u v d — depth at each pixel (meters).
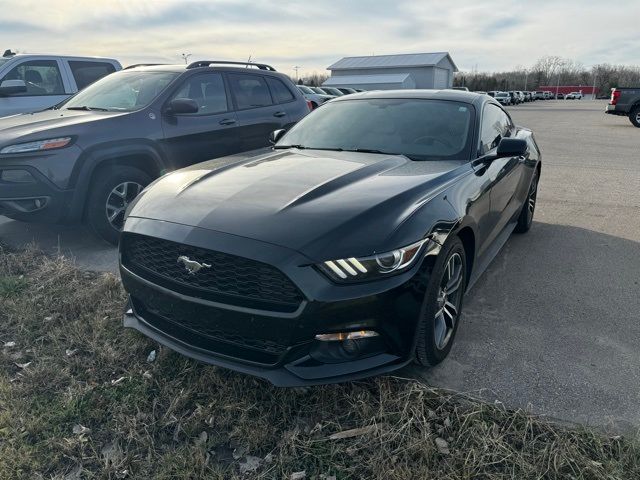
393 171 3.07
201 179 3.04
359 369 2.37
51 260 4.39
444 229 2.59
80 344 3.05
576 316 3.48
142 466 2.21
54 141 4.30
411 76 56.91
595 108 42.03
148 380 2.72
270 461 2.22
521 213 5.11
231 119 5.72
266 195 2.67
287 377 2.32
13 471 2.15
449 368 2.87
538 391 2.66
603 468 2.12
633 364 2.91
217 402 2.55
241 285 2.34
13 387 2.67
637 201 6.75
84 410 2.51
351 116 4.05
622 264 4.45
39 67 7.78
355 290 2.25
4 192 4.20
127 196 4.86
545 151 12.05
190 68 5.56
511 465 2.16
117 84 5.59
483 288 3.96
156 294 2.61
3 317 3.40
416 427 2.36
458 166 3.23
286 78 6.73
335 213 2.43
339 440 2.32
